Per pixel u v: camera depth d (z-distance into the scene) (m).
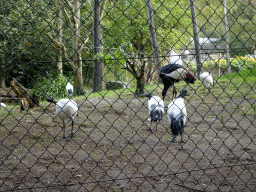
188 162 4.50
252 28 14.39
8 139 5.86
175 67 7.76
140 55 7.36
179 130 5.49
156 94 10.84
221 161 4.52
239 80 12.70
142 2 13.89
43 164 4.10
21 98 8.65
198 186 3.59
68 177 3.91
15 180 3.78
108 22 14.38
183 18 14.45
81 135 6.29
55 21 8.92
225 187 3.55
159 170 4.15
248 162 4.47
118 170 4.17
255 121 7.36
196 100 10.10
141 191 3.46
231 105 9.27
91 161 4.58
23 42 7.43
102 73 11.71
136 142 5.71
